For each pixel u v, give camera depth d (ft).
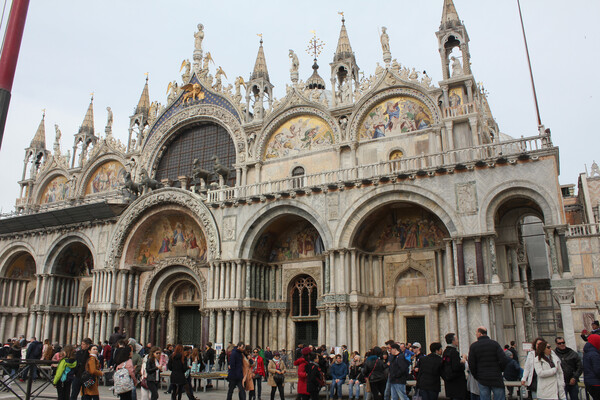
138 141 160.86
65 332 155.53
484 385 43.01
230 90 145.07
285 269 123.44
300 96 131.13
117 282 136.98
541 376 43.32
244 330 115.96
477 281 92.63
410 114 117.70
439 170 99.35
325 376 73.36
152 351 60.54
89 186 169.68
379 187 104.88
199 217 126.93
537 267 160.04
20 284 167.53
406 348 74.28
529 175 92.32
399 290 110.73
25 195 183.93
